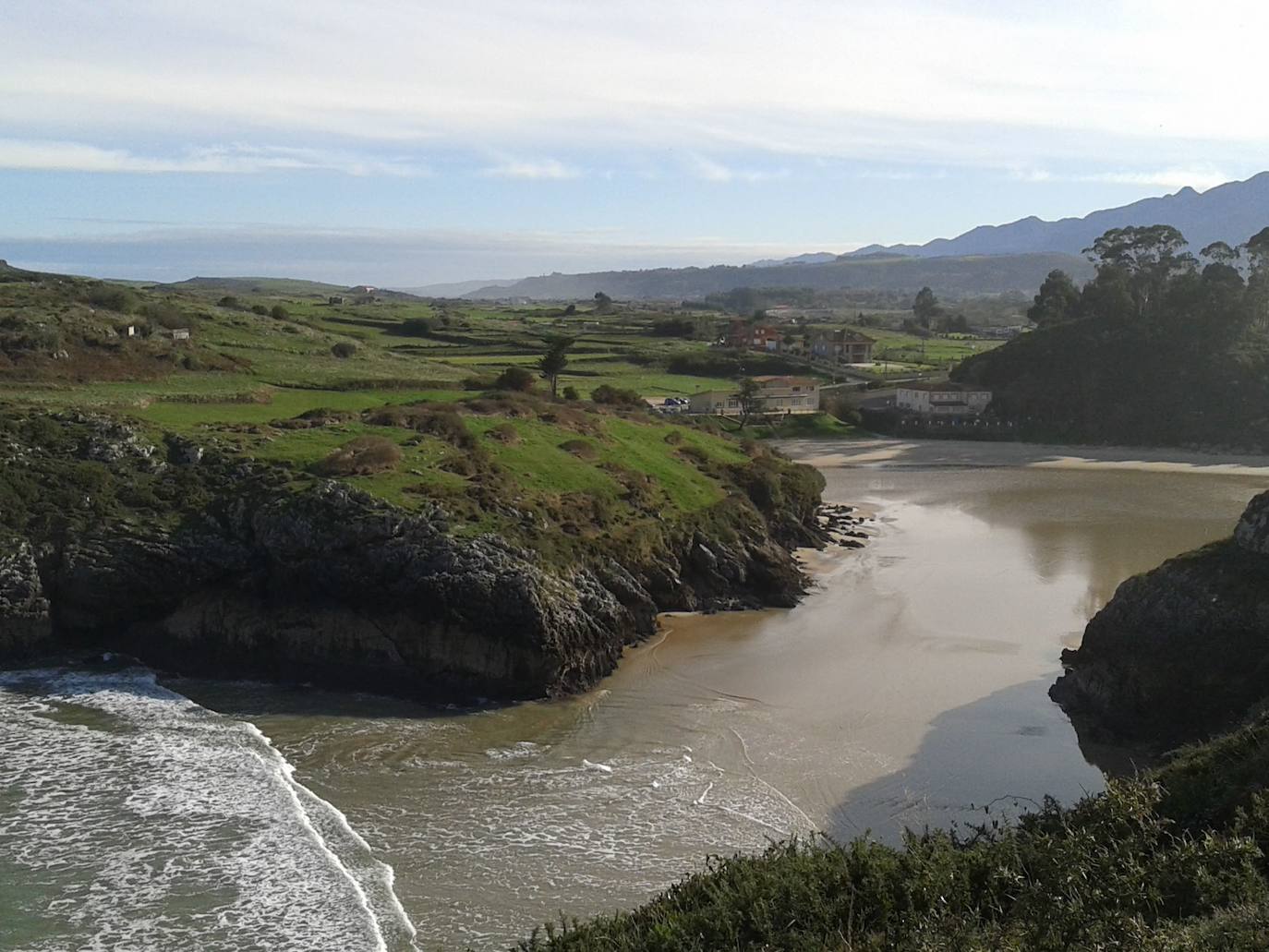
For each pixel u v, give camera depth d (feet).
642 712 138.10
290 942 84.38
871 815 107.76
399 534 153.28
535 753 123.95
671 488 213.66
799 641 168.14
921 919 63.21
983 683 146.92
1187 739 120.98
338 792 112.37
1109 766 119.55
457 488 171.83
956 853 73.41
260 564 157.48
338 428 198.70
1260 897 60.03
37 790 110.01
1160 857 66.59
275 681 149.89
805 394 480.23
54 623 155.02
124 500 166.40
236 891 91.45
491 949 84.12
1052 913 61.05
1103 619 141.18
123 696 140.15
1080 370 461.37
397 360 369.50
